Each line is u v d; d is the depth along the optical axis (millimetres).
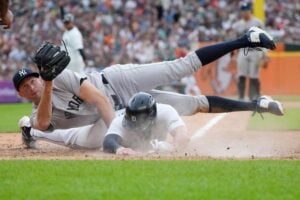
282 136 27859
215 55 23562
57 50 20938
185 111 24203
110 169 18047
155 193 15297
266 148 23656
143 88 23516
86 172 17703
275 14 79000
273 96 62156
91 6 75000
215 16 76750
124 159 19750
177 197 14906
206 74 63812
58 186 16141
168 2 77500
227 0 78875
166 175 17250
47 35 66750
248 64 49156
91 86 22344
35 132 23891
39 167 18516
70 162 19250
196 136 27688
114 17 73688
